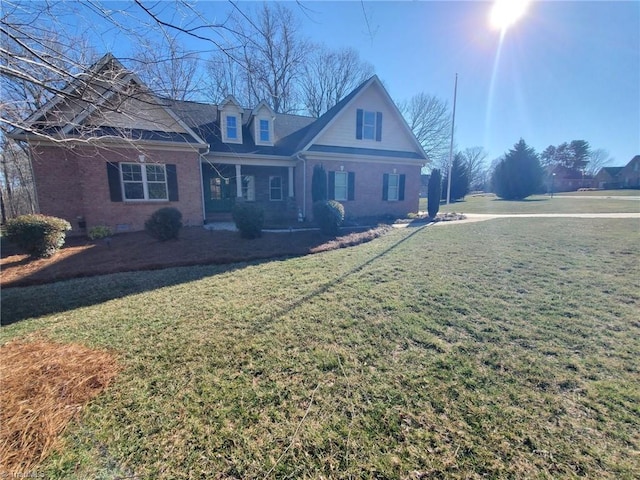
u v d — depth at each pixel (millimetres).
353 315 3752
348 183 14211
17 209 18719
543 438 1872
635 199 25078
